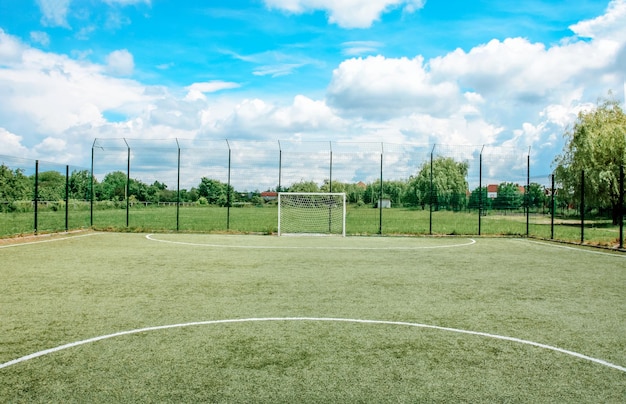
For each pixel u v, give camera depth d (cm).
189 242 1656
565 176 2970
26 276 925
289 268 1065
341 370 435
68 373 423
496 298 761
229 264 1120
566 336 552
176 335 541
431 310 674
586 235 2105
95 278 908
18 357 462
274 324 592
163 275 950
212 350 488
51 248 1411
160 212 4116
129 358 462
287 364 449
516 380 417
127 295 754
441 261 1221
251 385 398
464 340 533
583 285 886
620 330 580
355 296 765
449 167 2633
